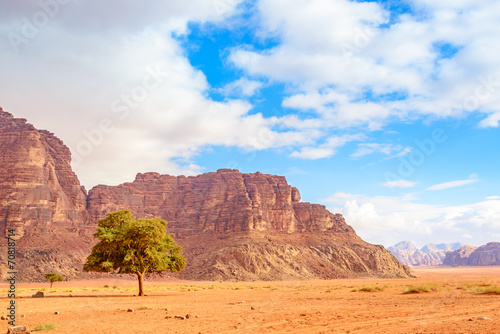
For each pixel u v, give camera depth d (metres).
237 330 19.02
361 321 20.84
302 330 18.56
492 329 16.52
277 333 17.95
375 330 17.83
